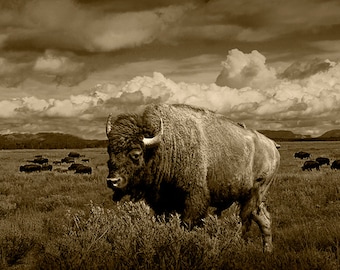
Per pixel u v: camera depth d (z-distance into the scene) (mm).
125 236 5445
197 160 6324
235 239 5598
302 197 12961
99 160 63906
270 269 5094
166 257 4934
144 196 6238
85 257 5250
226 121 7121
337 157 61469
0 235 7422
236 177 6793
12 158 78000
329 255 5707
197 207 6332
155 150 6020
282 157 63281
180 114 6477
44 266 5512
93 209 6266
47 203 13414
